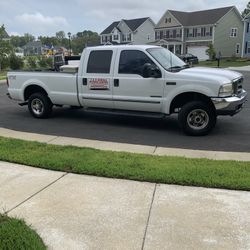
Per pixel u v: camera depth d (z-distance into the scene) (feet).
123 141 25.38
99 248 11.65
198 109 26.08
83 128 29.78
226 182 16.43
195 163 19.31
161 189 16.12
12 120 33.60
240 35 224.12
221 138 25.79
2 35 121.49
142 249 11.55
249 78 79.10
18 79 34.14
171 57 29.43
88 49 29.81
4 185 16.84
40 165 19.21
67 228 12.87
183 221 13.26
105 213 13.93
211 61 184.24
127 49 28.19
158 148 23.11
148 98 27.55
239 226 12.88
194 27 223.30
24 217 13.66
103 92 29.37
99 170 18.11
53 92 32.22
